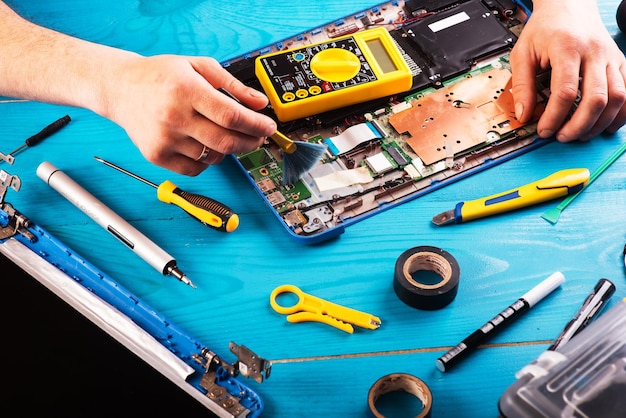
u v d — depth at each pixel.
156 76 1.49
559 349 1.20
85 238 1.69
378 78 1.82
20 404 1.33
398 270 1.53
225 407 1.35
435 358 1.46
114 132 1.89
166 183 1.72
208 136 1.48
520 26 2.02
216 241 1.67
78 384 1.36
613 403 1.11
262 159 1.76
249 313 1.55
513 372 1.43
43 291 1.52
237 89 1.58
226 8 2.20
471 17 2.01
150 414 1.32
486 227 1.66
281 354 1.48
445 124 1.80
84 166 1.83
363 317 1.50
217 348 1.50
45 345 1.42
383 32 1.92
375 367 1.45
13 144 1.87
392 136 1.80
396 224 1.67
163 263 1.58
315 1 2.22
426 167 1.74
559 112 1.73
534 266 1.59
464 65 1.91
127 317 1.48
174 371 1.39
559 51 1.75
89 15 2.18
